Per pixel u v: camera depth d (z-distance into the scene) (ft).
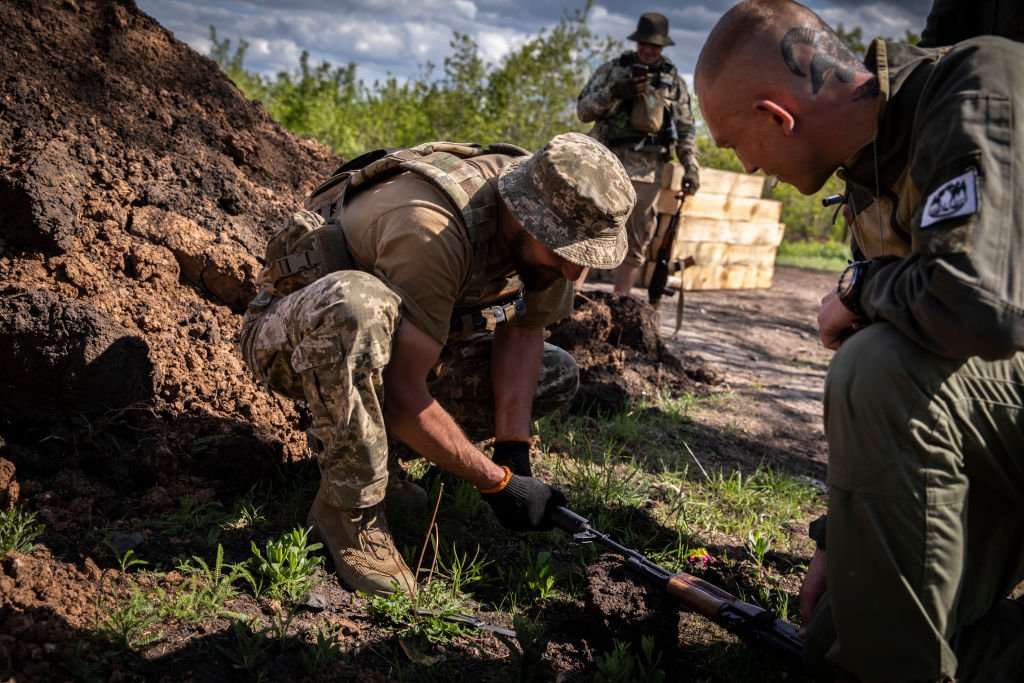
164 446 8.34
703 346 20.07
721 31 5.80
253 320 7.77
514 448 8.27
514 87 37.17
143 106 12.18
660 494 10.43
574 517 7.51
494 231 7.14
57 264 9.39
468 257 7.03
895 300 5.35
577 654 7.02
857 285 5.84
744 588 8.45
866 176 5.81
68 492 7.89
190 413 9.02
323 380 6.80
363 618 7.03
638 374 15.08
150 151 11.74
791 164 5.82
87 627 6.22
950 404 5.33
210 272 10.63
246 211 12.00
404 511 8.60
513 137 36.88
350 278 6.68
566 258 6.75
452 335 7.70
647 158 19.52
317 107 40.24
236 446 8.49
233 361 9.99
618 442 12.05
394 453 8.57
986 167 4.83
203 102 13.24
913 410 5.33
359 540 7.36
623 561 7.41
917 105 5.35
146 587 6.85
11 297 8.44
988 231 4.81
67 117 11.10
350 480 7.13
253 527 7.89
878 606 5.49
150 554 7.31
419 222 6.84
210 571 7.18
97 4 12.75
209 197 11.82
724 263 30.48
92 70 11.85
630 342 15.92
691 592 6.76
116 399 8.71
